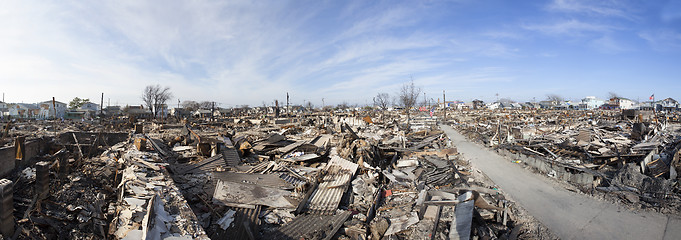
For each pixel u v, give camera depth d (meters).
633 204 11.07
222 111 89.88
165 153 17.12
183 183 12.05
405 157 19.62
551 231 9.36
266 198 10.91
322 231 8.95
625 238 8.88
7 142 16.20
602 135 23.31
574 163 15.94
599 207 11.04
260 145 19.39
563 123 36.09
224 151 17.12
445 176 15.22
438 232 8.53
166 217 7.33
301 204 10.62
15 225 6.81
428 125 41.50
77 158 12.59
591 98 99.88
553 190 13.04
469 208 8.95
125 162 12.16
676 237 8.80
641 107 75.56
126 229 6.61
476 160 19.16
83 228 7.27
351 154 16.94
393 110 84.88
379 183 13.66
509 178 15.02
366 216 10.02
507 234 9.06
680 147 15.41
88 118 53.78
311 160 16.86
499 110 78.69
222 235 8.45
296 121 46.09
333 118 46.28
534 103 110.50
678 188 11.89
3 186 6.23
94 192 9.20
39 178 7.93
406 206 10.52
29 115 55.97
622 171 13.22
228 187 11.34
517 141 23.08
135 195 8.28
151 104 58.28
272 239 8.54
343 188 12.23
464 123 44.31
